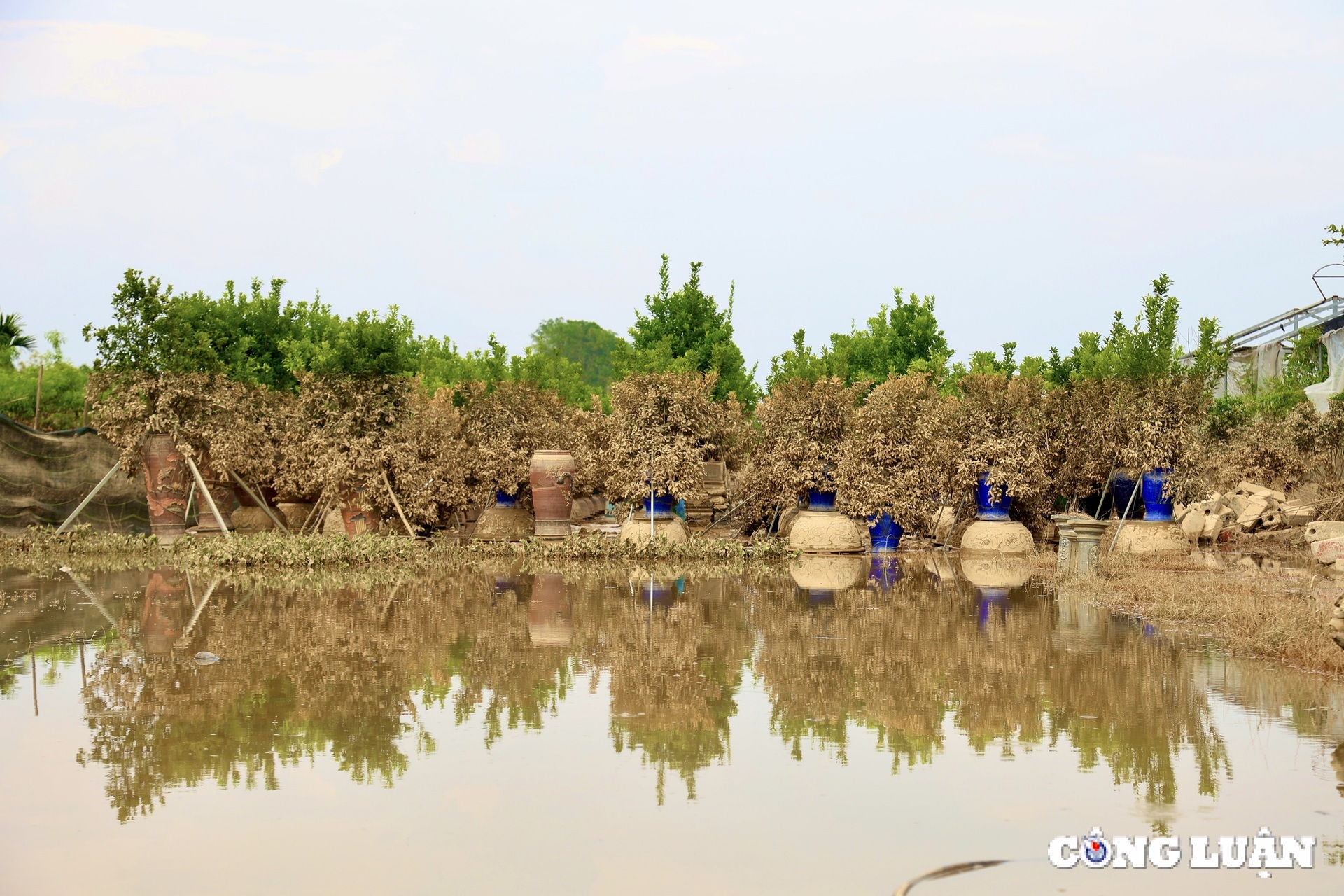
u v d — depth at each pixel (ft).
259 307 108.17
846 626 42.04
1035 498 83.76
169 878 16.99
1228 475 98.48
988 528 80.18
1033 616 44.39
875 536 82.58
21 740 25.26
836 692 30.07
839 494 80.18
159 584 59.26
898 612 45.98
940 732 25.66
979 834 18.85
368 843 18.53
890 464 80.59
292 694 30.17
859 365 124.98
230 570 68.28
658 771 22.63
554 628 42.24
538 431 91.56
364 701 29.17
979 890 16.49
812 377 84.89
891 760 23.35
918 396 81.71
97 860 17.79
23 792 21.35
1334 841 18.42
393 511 86.94
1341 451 93.09
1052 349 96.48
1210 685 30.37
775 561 74.64
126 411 81.71
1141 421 73.87
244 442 87.56
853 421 81.00
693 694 29.99
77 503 89.20
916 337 124.77
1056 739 24.89
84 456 89.92
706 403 80.79
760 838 18.71
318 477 83.71
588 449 87.04
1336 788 21.17
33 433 86.58
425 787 21.63
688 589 56.54
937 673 32.48
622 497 79.97
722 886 16.61
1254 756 23.34
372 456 83.92
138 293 83.10
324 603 50.21
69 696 29.81
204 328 95.81
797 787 21.50
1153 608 44.80
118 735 25.67
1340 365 121.19
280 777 22.34
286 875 17.12
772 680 31.89
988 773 22.34
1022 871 17.25
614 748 24.48
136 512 94.27
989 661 34.35
